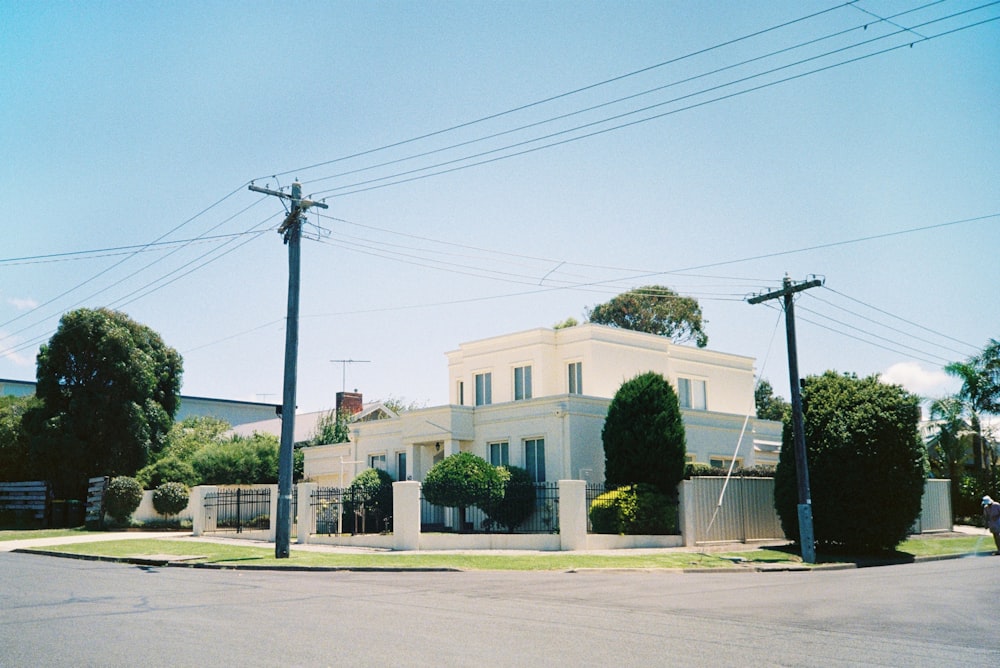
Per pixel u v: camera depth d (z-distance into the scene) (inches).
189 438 1777.8
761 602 515.2
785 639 375.2
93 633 380.2
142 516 1371.8
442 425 1214.9
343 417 1939.0
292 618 429.4
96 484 1362.0
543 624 413.4
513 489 1077.8
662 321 2463.1
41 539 1136.8
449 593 555.8
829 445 933.2
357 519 1139.9
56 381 1496.1
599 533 949.8
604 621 426.3
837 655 337.1
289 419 869.2
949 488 1363.2
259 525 1184.8
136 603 490.6
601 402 1166.3
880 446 913.5
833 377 994.1
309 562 793.6
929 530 1295.5
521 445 1175.6
